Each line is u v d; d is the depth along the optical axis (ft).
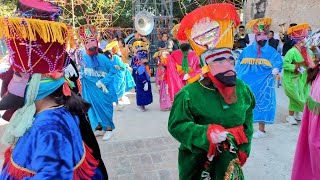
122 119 21.33
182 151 7.95
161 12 44.93
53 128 4.94
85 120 6.11
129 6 67.62
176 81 20.40
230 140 6.57
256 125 18.84
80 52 14.17
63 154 4.82
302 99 17.88
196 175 7.82
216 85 7.04
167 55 21.36
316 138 8.89
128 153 15.03
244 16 40.24
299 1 36.91
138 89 23.25
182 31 7.61
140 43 23.63
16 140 5.18
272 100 16.47
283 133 17.25
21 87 5.11
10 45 5.02
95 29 16.31
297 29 17.39
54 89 5.28
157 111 23.49
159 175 12.78
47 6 5.45
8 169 5.13
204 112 7.16
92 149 6.09
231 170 7.32
